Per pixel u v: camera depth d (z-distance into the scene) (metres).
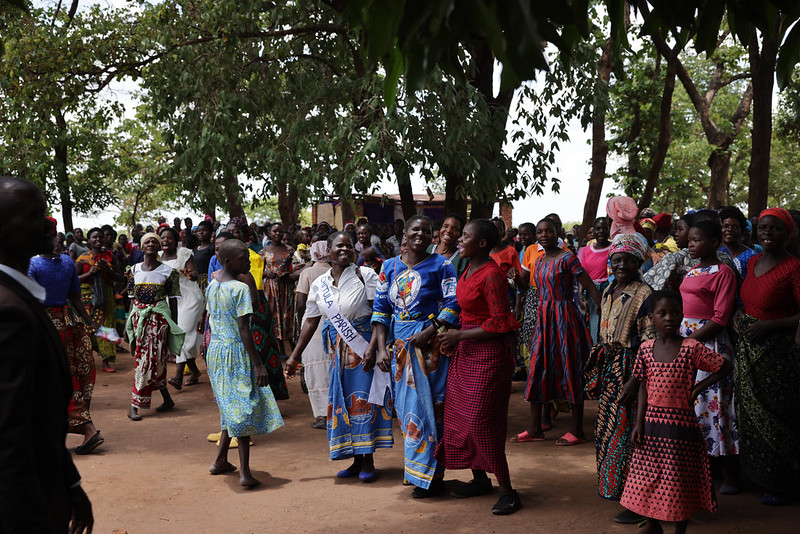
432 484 4.96
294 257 10.56
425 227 4.97
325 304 5.27
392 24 1.50
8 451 1.98
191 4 12.36
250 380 5.25
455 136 9.55
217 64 11.99
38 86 13.31
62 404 2.25
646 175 17.75
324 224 10.49
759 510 4.58
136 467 5.73
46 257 5.96
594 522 4.42
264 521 4.54
